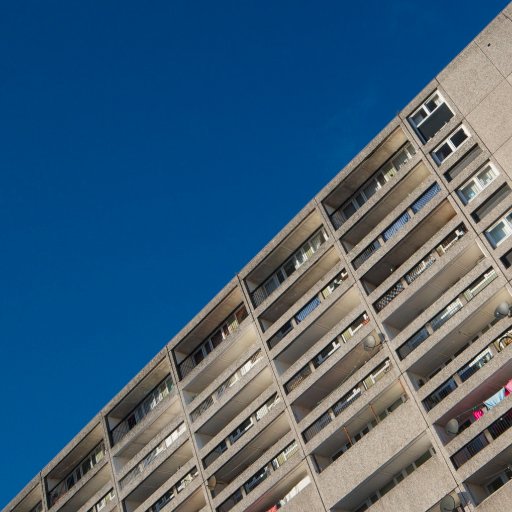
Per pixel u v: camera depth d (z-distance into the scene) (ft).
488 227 135.03
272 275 174.29
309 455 141.28
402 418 131.13
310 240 169.58
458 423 124.16
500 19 152.56
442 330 132.16
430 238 146.92
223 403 161.38
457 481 120.06
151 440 175.73
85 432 194.08
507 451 117.08
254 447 153.99
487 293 129.29
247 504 146.10
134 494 173.17
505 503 113.70
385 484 134.62
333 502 133.69
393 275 143.74
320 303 153.28
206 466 158.30
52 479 201.67
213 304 176.45
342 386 142.00
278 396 153.89
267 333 161.17
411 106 157.99
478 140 143.74
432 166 148.05
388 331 141.08
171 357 181.27
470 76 151.43
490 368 123.44
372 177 163.22
